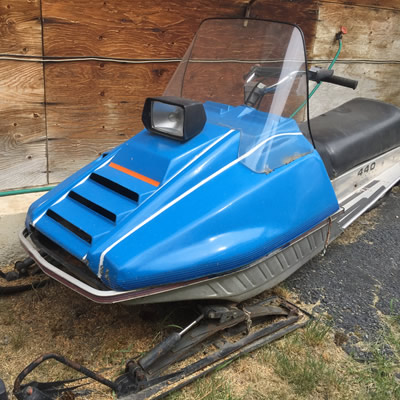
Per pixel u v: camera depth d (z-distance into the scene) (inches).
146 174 91.3
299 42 102.0
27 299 111.1
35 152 132.3
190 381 85.9
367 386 90.9
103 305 109.1
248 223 90.1
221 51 110.1
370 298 116.9
